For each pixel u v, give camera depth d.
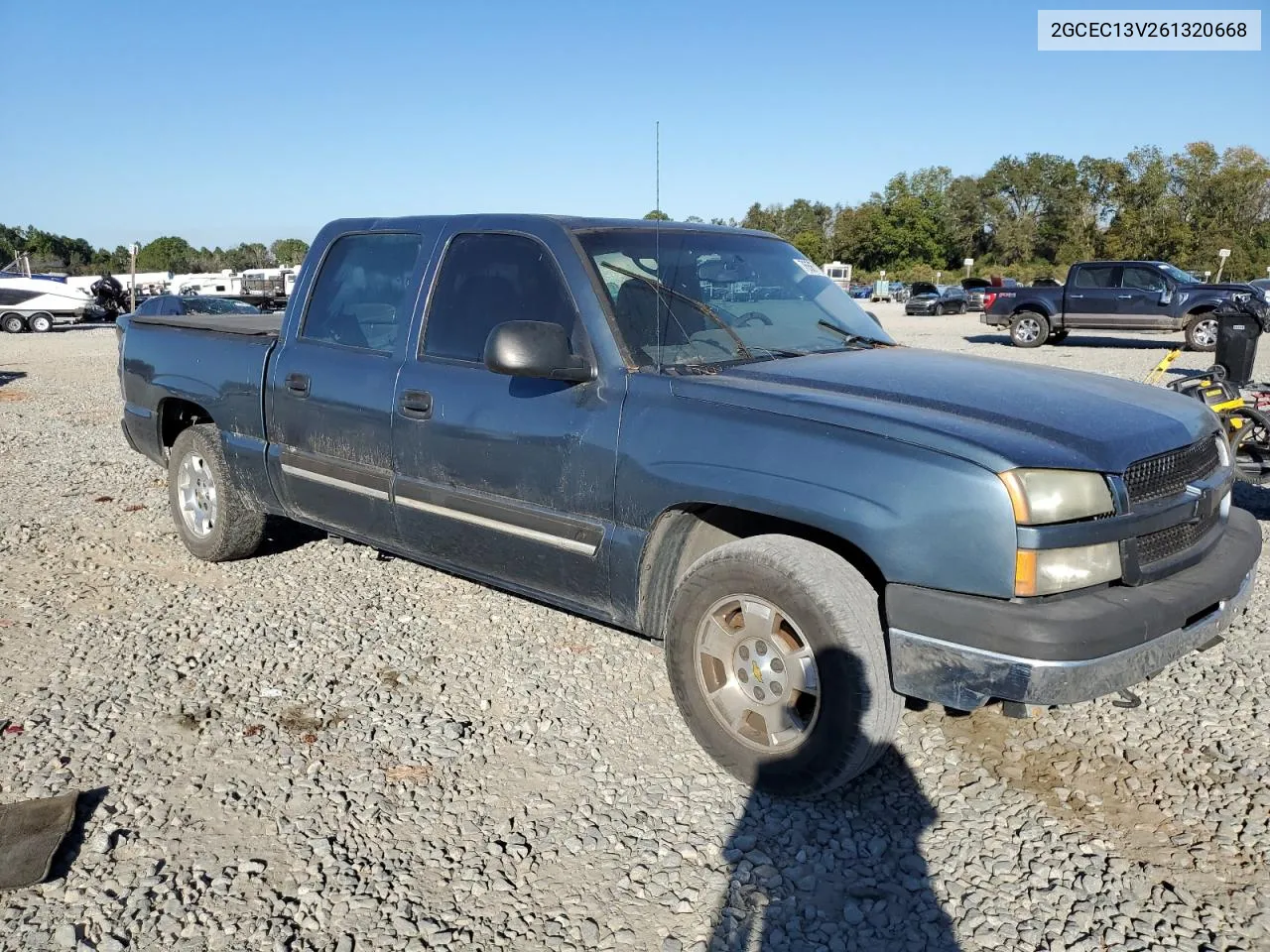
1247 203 81.12
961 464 2.83
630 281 3.79
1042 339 21.53
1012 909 2.72
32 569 5.56
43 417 11.73
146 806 3.20
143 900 2.74
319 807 3.21
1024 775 3.41
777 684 3.21
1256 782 3.34
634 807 3.23
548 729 3.75
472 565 4.15
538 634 4.66
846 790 3.32
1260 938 2.59
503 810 3.21
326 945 2.58
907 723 3.77
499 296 3.99
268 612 4.92
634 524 3.47
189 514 5.65
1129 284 20.50
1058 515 2.81
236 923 2.66
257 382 4.91
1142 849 2.99
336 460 4.54
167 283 45.97
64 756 3.50
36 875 2.81
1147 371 15.60
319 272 4.80
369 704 3.94
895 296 63.53
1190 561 3.18
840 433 3.04
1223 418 7.10
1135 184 82.94
